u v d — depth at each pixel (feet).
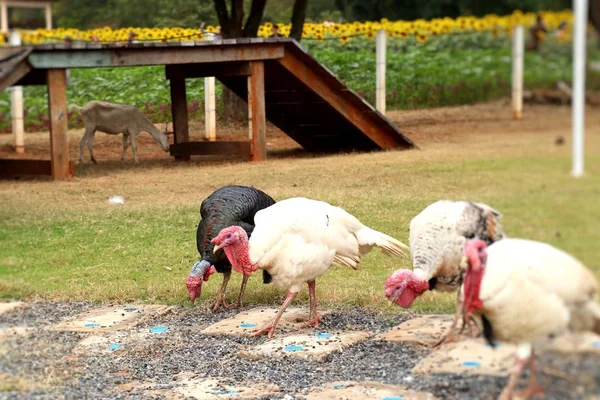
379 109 32.81
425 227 16.25
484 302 11.84
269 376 15.80
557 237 11.58
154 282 22.84
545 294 11.50
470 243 12.23
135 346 17.76
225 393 14.93
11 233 26.73
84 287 22.25
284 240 17.83
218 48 32.94
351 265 18.98
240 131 40.93
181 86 37.37
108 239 26.30
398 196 24.77
